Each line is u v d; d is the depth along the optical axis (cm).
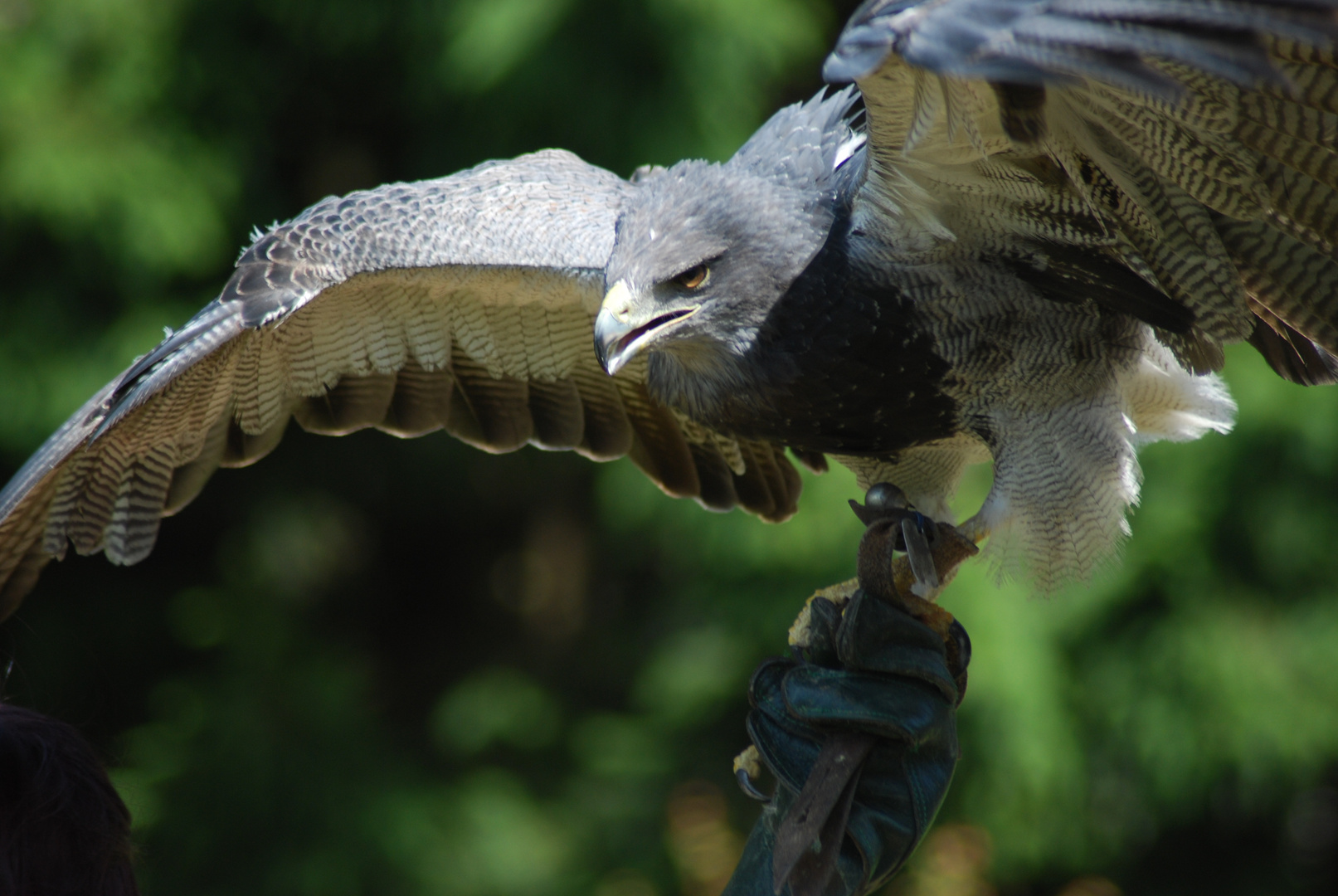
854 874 400
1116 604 1220
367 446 1415
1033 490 519
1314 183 399
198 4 1302
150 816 1126
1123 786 1295
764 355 525
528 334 623
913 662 425
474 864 1293
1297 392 1160
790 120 560
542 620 1590
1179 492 1212
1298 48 366
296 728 1332
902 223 491
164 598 1423
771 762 425
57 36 1273
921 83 388
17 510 556
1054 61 322
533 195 611
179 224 1254
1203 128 394
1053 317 509
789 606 1209
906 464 576
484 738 1412
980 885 1180
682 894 1259
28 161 1213
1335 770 1495
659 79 1231
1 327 1262
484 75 1213
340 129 1448
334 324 598
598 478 1295
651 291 516
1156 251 454
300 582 1594
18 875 280
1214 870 1372
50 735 299
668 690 1322
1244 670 1199
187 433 584
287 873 1233
